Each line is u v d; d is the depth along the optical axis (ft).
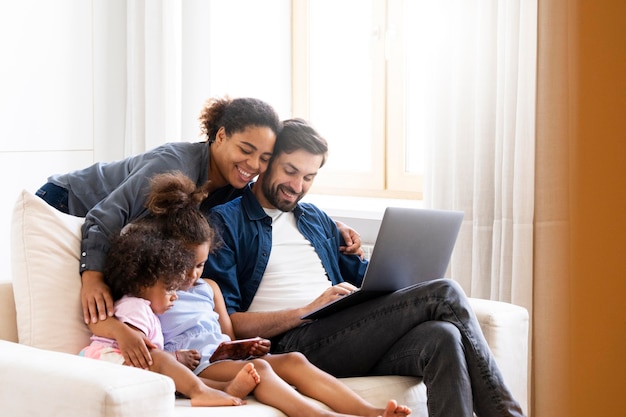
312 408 7.55
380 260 8.57
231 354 8.21
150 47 14.49
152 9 14.44
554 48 10.77
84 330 8.21
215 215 9.63
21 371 6.91
